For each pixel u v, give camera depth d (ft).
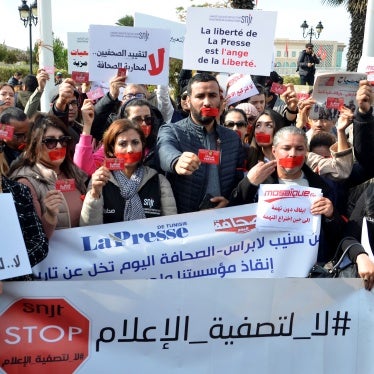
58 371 9.43
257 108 19.98
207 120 11.48
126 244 10.20
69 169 11.13
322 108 15.93
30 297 9.20
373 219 10.36
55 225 9.74
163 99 20.54
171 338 9.66
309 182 11.18
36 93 20.99
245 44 14.87
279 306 9.86
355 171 12.09
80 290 9.32
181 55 23.77
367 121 11.42
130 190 10.68
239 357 9.87
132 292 9.46
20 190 9.16
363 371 10.13
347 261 10.36
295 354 10.00
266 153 13.15
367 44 23.71
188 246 10.37
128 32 15.17
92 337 9.46
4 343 9.22
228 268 10.52
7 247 8.54
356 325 10.04
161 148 11.14
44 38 28.99
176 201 11.39
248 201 10.67
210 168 11.42
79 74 19.19
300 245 10.53
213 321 9.73
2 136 8.95
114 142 10.77
